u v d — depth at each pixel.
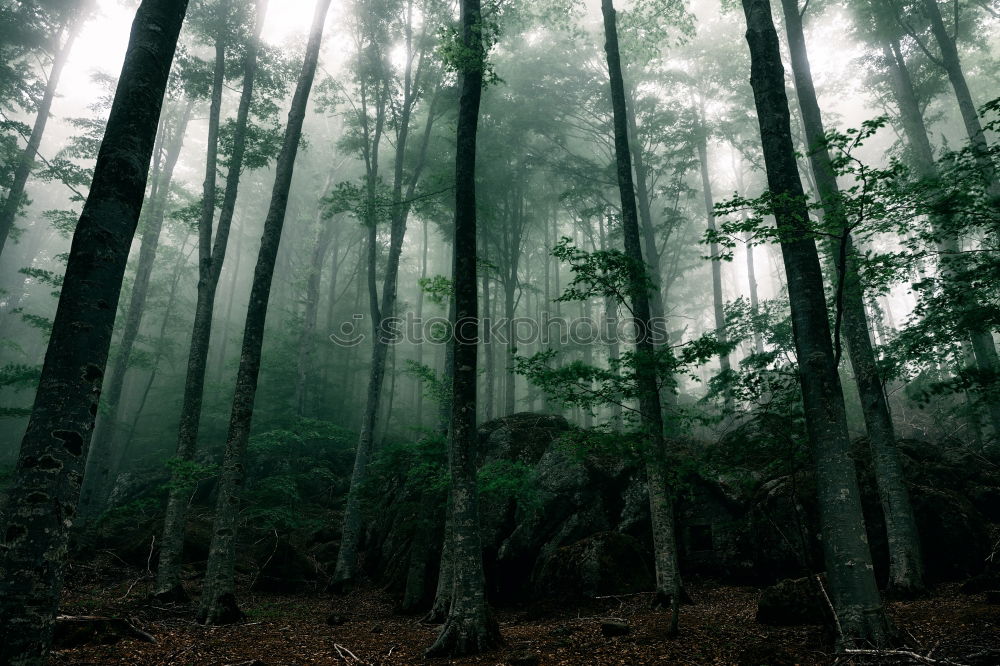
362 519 20.56
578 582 12.88
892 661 6.01
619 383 11.17
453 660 8.12
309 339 30.11
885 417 11.59
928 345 10.34
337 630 10.91
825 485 7.03
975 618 7.79
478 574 8.91
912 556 10.79
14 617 3.90
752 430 8.98
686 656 7.62
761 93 8.63
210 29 19.38
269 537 19.30
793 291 7.87
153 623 10.53
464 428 9.47
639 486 15.66
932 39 22.52
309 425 22.55
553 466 16.59
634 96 28.02
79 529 18.70
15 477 4.25
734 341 14.99
